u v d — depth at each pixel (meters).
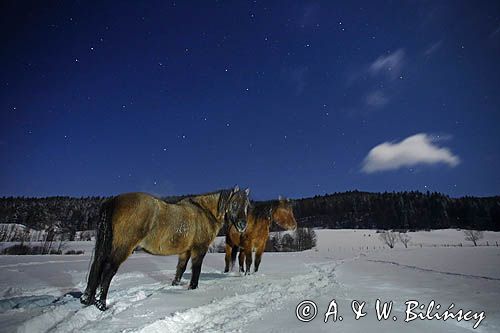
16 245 37.84
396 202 105.88
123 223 4.35
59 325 3.38
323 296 5.57
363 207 110.94
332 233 82.06
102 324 3.54
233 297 5.12
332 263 13.94
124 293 5.38
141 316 3.89
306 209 118.00
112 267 4.20
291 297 5.50
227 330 3.56
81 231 54.66
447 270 9.38
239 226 6.70
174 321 3.73
